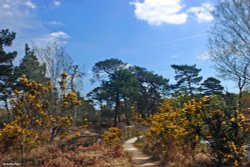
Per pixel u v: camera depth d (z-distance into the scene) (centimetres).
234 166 1090
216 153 1147
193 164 1253
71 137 1795
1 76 3022
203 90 5953
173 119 1555
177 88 6506
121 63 5719
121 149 1702
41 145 1462
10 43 3189
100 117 5344
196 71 6481
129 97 5381
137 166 1515
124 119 5941
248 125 1143
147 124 2428
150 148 1991
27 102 1296
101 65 5569
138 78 6438
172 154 1492
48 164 1234
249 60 2230
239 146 1113
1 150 1249
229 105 1173
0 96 2850
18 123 1268
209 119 1159
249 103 1563
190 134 1223
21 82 1315
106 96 5350
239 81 2262
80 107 4259
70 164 1256
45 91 1356
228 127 1132
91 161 1323
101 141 1938
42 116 1362
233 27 2230
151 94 6531
